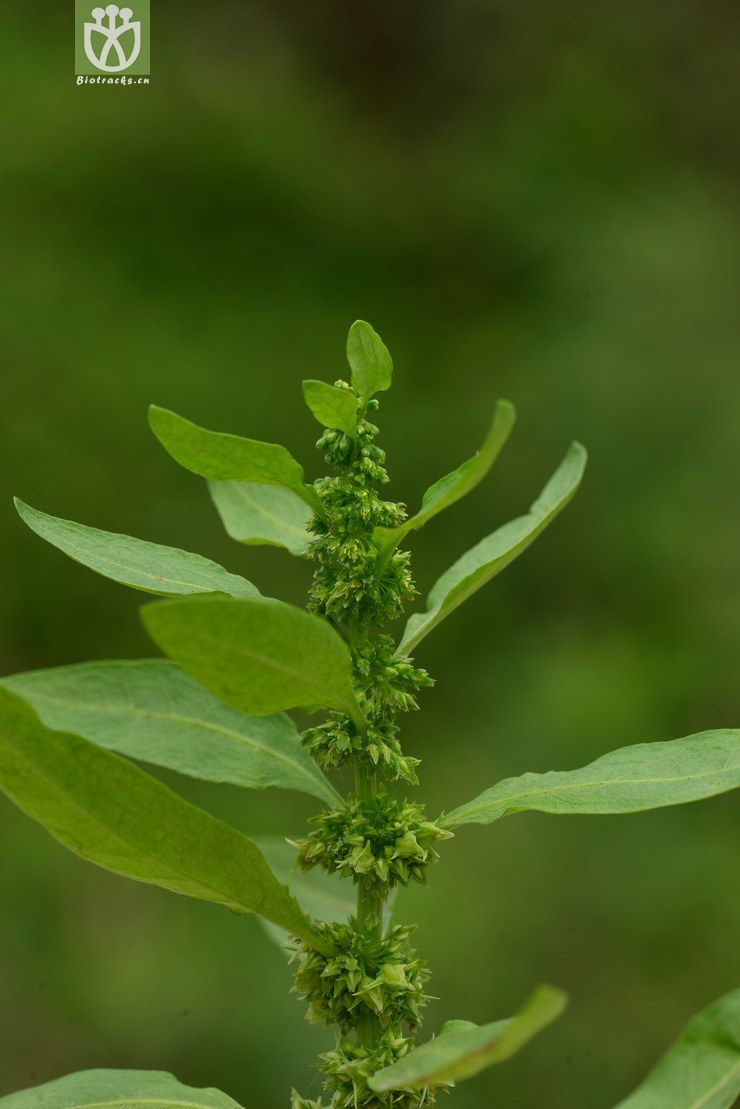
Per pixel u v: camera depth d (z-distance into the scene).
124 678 2.29
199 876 2.25
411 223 13.68
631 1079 8.21
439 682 10.62
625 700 10.32
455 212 13.80
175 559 2.53
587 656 10.81
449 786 9.88
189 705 2.39
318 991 2.49
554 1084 7.98
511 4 15.84
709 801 9.69
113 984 8.39
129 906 8.96
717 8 15.98
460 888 9.03
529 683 10.58
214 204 12.79
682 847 9.41
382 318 12.90
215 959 8.45
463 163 14.34
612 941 8.95
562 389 12.30
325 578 2.50
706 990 8.72
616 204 13.73
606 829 9.47
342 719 2.49
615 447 12.01
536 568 11.47
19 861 9.08
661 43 15.68
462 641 10.90
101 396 11.28
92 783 2.07
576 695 10.31
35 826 9.32
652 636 10.96
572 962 8.81
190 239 12.57
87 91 13.09
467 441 12.05
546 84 15.02
